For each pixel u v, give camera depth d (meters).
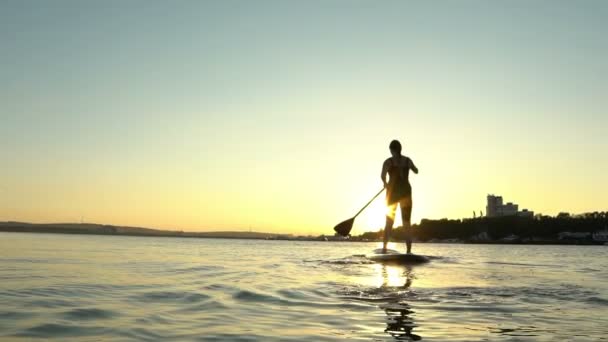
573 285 6.43
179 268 8.52
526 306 4.73
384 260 10.58
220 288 5.75
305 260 11.21
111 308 4.36
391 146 11.21
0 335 3.28
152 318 3.99
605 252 22.09
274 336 3.50
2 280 6.21
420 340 3.42
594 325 3.91
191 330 3.62
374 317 4.18
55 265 8.73
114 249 16.70
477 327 3.82
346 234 11.11
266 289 5.69
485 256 15.30
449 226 90.38
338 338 3.46
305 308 4.56
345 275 7.36
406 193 11.14
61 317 3.91
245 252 16.53
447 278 7.06
